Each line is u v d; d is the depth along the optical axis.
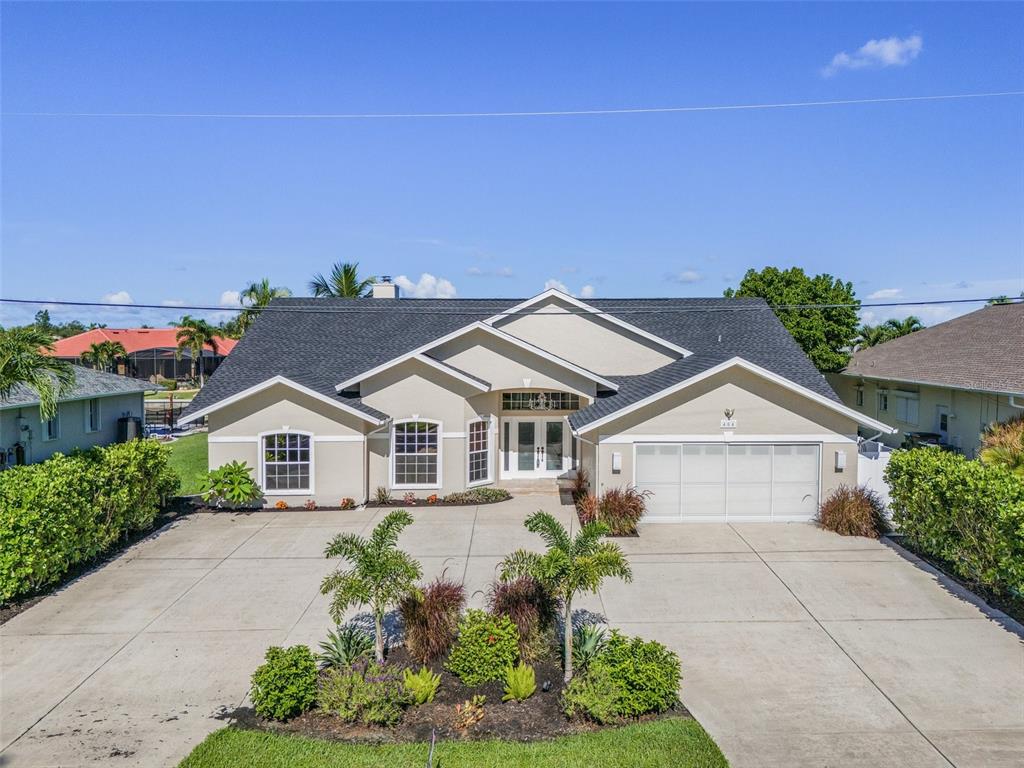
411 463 20.56
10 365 14.12
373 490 20.42
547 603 10.56
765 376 17.53
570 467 23.17
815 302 34.25
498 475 22.38
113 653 10.54
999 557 11.66
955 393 23.70
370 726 8.40
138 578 13.88
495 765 7.49
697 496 17.98
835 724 8.54
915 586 13.33
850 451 17.81
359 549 9.80
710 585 13.44
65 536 13.23
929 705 8.99
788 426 17.84
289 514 18.98
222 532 17.20
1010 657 10.37
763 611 12.18
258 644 10.88
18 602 12.55
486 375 21.50
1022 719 8.63
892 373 27.17
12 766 7.62
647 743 7.91
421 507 19.67
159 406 46.09
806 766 7.64
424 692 8.87
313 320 25.45
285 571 14.32
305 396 19.53
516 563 9.56
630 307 26.34
